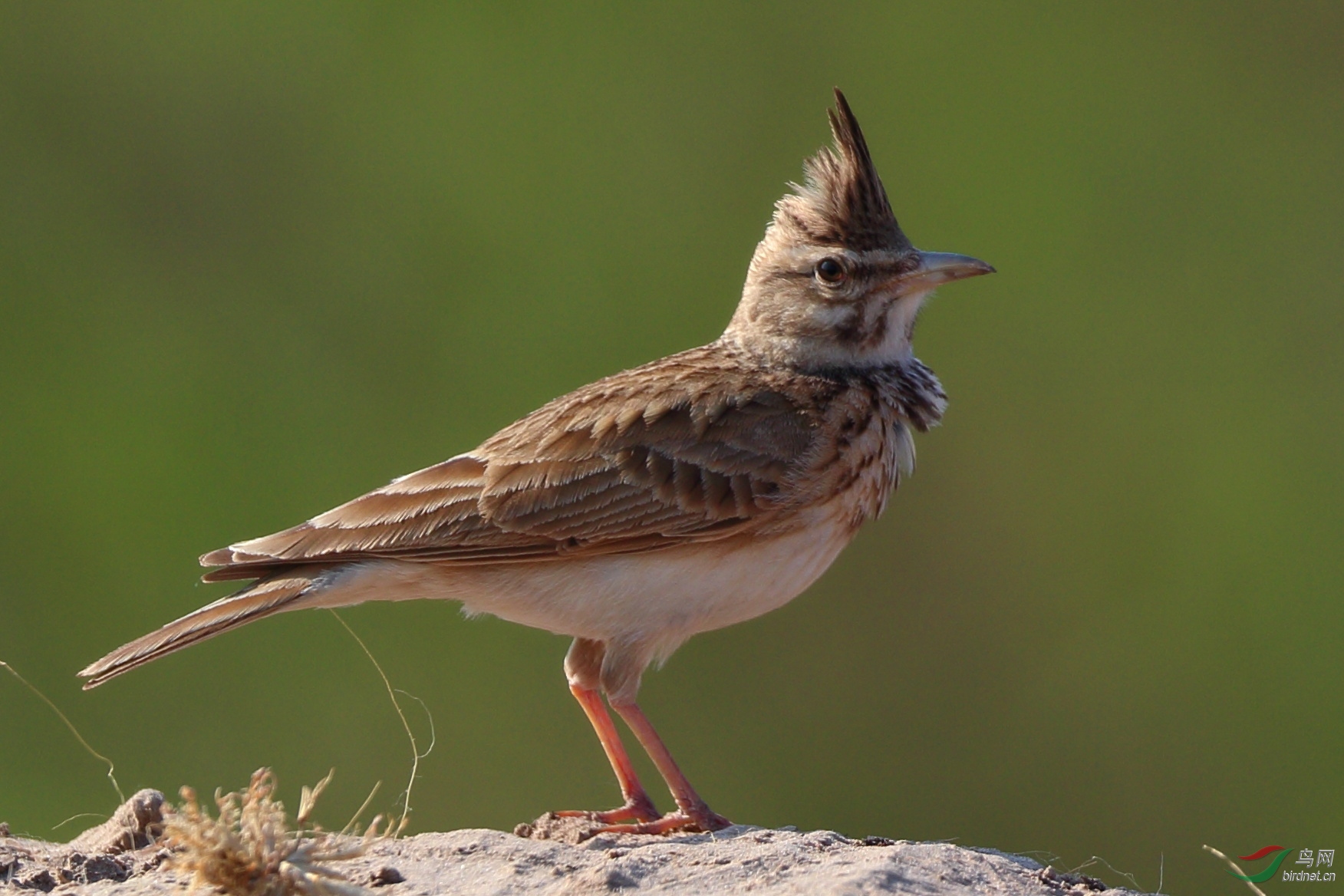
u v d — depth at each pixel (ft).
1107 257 72.28
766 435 28.12
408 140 70.44
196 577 63.00
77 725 58.95
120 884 21.77
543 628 28.22
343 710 58.85
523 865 22.18
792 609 63.98
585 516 27.48
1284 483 67.56
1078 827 61.72
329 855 20.75
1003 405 69.41
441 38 71.56
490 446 28.32
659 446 27.86
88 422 64.90
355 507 27.61
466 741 58.54
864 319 29.60
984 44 75.05
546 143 71.15
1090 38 75.41
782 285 29.94
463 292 68.23
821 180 29.99
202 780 57.67
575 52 71.87
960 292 71.36
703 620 28.02
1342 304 72.13
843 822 61.62
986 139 74.13
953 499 67.72
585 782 59.16
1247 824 61.77
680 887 21.17
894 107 73.97
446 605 59.98
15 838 24.45
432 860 22.48
